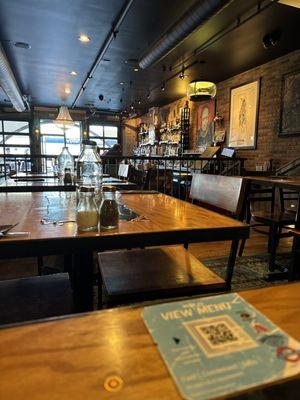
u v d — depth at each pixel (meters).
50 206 1.35
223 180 1.61
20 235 0.86
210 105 7.08
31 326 0.45
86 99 9.50
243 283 2.29
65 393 0.33
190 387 0.34
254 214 2.87
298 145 4.65
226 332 0.44
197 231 0.96
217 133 6.75
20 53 5.48
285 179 2.97
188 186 5.00
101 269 1.32
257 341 0.43
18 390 0.33
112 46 4.96
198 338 0.43
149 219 1.11
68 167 2.73
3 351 0.39
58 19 4.12
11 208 1.30
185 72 6.07
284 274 2.39
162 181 5.08
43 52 5.41
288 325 0.47
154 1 3.50
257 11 3.46
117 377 0.35
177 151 8.64
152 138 10.36
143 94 8.46
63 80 7.32
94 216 0.93
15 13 3.97
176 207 1.38
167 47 4.02
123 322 0.46
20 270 2.45
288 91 4.80
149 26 4.19
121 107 10.83
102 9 3.81
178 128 8.55
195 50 4.85
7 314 0.97
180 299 0.54
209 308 0.51
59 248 0.85
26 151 11.31
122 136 12.79
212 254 2.97
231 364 0.38
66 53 5.45
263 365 0.38
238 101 6.05
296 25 3.89
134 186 2.54
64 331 0.44
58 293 1.13
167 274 1.27
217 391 0.34
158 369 0.37
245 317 0.48
